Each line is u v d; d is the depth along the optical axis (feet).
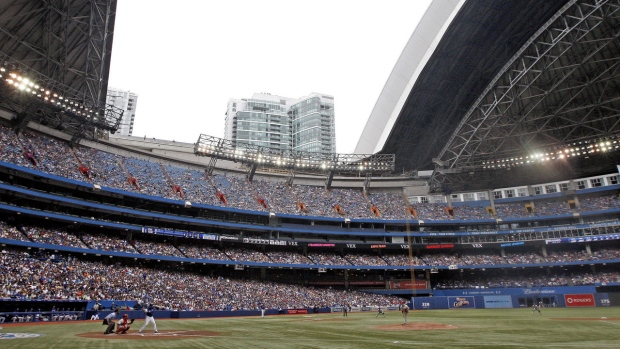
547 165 292.20
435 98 292.20
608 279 259.80
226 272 254.68
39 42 177.27
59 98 191.01
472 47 259.80
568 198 299.58
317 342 69.41
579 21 200.85
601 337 73.72
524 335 78.84
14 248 175.42
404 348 59.31
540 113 270.46
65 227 204.54
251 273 262.06
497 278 290.97
